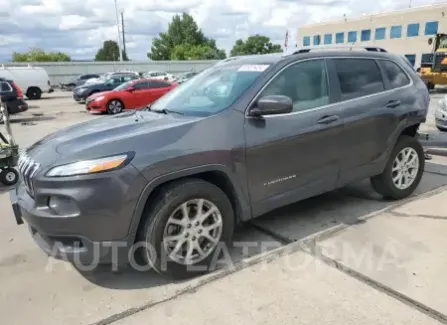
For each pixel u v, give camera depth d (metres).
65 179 2.73
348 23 52.59
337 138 3.93
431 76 23.44
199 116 3.35
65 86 35.12
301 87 3.75
